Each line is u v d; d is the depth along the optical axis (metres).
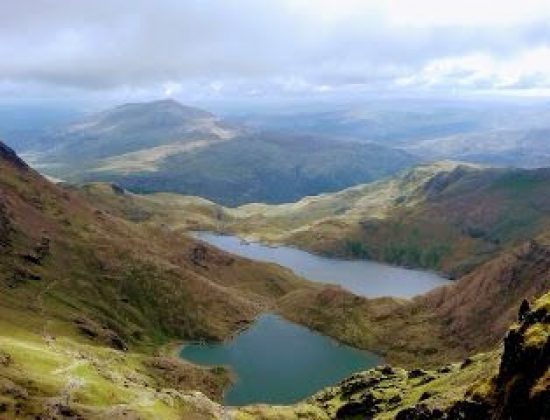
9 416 166.12
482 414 139.50
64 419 173.50
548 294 141.00
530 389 123.00
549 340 124.81
